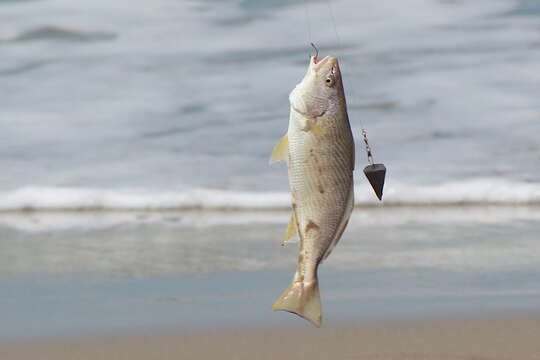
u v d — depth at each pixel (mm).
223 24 30812
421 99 24641
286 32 29984
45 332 10734
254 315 11305
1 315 11477
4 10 31984
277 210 18734
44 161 21641
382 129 22672
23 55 29062
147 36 30234
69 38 30234
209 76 27172
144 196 19375
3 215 18641
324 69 6543
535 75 25875
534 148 21234
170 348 10086
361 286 12594
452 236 15820
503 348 9836
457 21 29828
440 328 10609
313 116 6516
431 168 20234
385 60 27453
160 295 12352
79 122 24297
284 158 6727
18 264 14297
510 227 16516
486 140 21828
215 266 14008
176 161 21344
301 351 9891
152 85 26734
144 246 15523
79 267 14070
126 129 23703
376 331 10539
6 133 23609
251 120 23859
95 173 20766
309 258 6609
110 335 10594
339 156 6570
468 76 26062
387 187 19219
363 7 31312
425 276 13125
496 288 12398
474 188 19078
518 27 29047
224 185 19797
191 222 17672
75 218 18297
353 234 16094
